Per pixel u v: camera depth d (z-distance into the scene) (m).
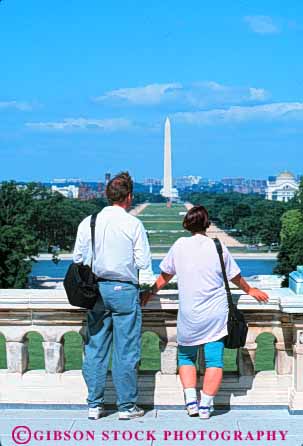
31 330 10.70
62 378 10.71
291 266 122.62
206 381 9.91
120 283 9.62
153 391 10.59
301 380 10.37
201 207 9.83
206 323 9.65
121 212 9.68
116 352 9.82
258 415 10.24
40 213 158.75
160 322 10.59
